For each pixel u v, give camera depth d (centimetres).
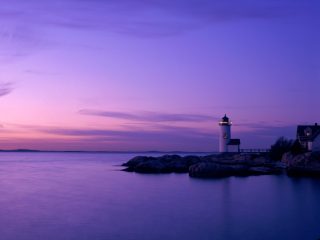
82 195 4625
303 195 4444
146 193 4734
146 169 7906
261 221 3162
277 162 7750
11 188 5375
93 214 3466
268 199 4194
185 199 4253
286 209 3638
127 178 6662
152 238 2700
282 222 3119
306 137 8219
